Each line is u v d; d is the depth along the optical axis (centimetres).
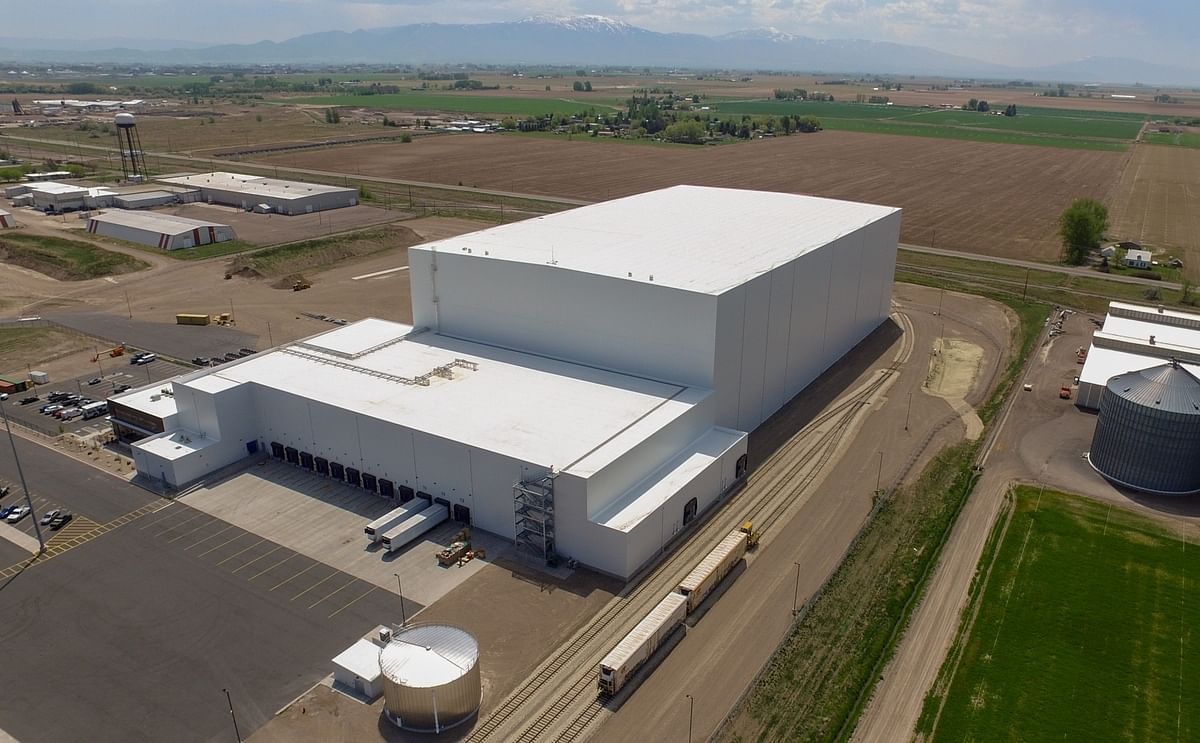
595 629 4641
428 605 4850
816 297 7900
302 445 6488
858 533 5591
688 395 6234
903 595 4919
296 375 6731
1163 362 7838
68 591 4994
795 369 7819
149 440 6512
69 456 6719
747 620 4722
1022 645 4484
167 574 5156
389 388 6419
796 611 4797
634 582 5069
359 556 5347
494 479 5422
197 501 6038
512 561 5291
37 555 5356
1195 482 6056
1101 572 5122
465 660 4050
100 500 6041
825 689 4175
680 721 3981
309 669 4353
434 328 7769
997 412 7500
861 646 4484
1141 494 6078
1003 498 6028
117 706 4109
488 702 4122
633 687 4212
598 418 5850
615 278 6469
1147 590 4947
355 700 4156
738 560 5284
